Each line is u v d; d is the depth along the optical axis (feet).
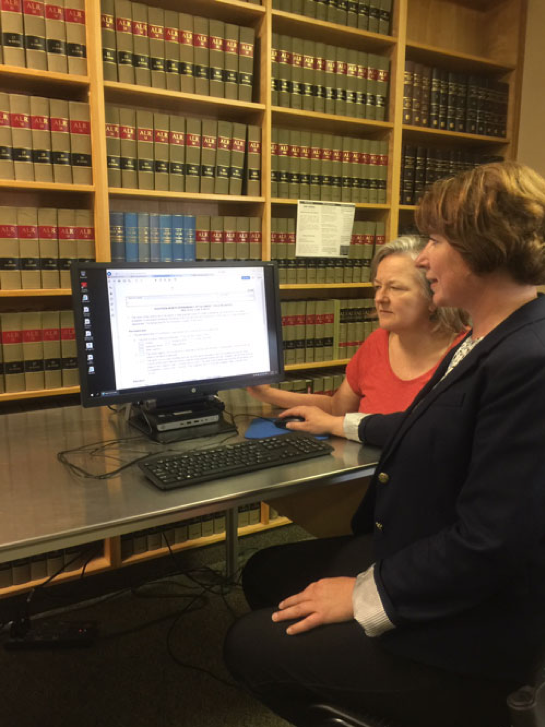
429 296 5.03
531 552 2.66
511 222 2.76
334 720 3.16
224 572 7.85
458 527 2.88
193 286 5.11
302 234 8.95
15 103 6.87
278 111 8.49
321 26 8.64
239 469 4.18
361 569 4.23
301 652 3.30
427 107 10.07
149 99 7.91
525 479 2.62
